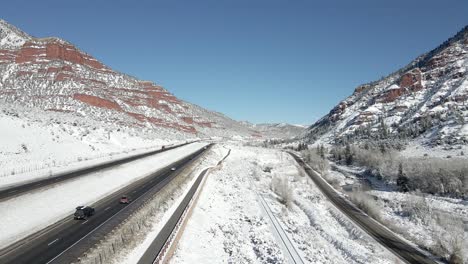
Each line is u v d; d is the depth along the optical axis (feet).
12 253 80.02
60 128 281.74
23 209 110.01
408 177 256.73
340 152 489.67
